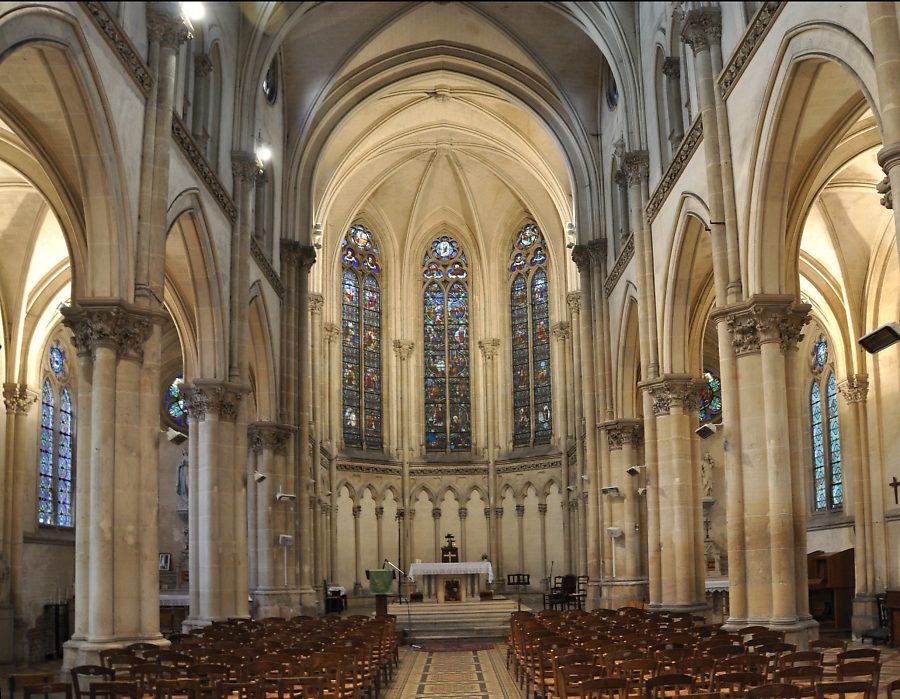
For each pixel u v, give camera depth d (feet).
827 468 128.88
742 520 67.77
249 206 99.19
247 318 96.99
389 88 132.98
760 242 67.26
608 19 106.32
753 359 68.03
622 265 112.88
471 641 112.88
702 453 150.82
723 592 109.81
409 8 120.26
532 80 130.31
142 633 65.16
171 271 89.92
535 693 59.82
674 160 86.74
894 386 107.24
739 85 70.13
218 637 62.64
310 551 137.69
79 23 59.00
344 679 50.08
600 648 50.70
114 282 65.67
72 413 124.88
